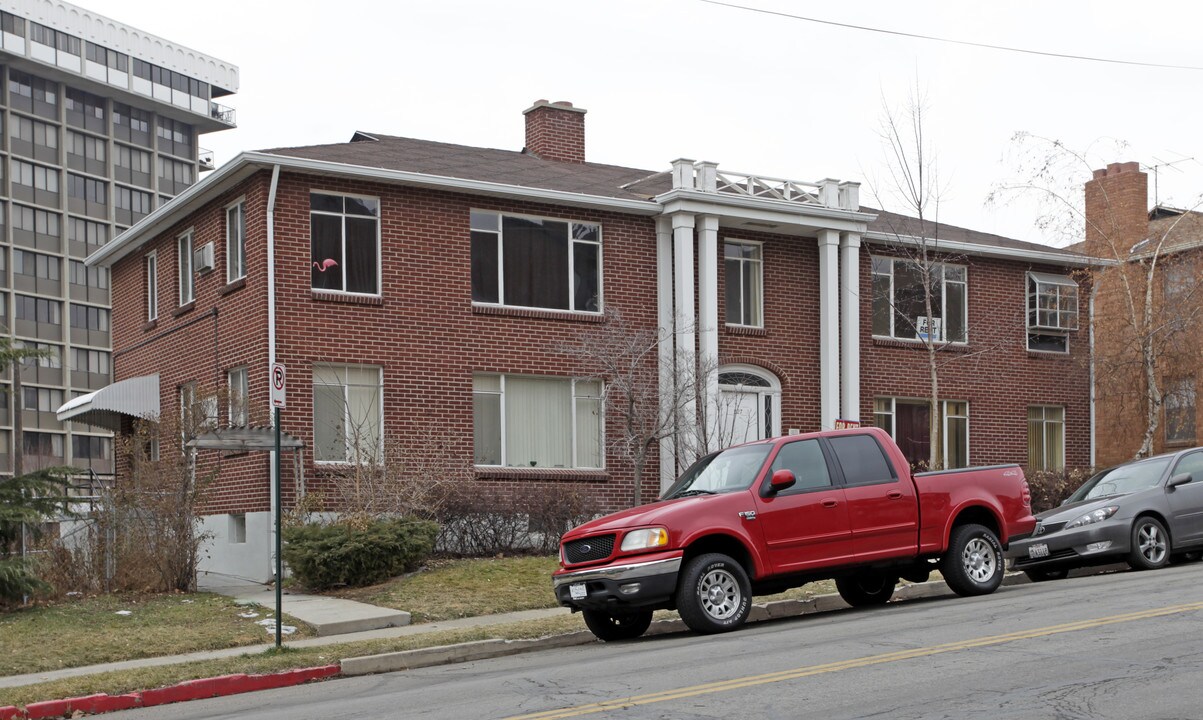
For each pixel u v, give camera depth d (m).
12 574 16.22
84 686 11.95
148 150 85.44
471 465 23.30
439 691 10.84
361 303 22.47
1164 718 8.00
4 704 11.38
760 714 8.65
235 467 22.45
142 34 83.94
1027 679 9.30
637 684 10.15
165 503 18.72
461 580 18.33
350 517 19.09
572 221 24.88
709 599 13.36
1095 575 18.09
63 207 78.88
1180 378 30.12
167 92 85.44
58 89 79.50
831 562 14.03
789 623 14.08
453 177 23.42
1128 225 32.72
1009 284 30.30
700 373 24.03
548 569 19.14
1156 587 14.35
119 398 25.72
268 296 21.64
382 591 17.97
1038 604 13.41
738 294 26.62
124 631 15.26
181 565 18.67
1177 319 29.00
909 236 28.05
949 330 29.42
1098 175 33.62
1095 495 18.61
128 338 28.30
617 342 23.98
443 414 23.14
